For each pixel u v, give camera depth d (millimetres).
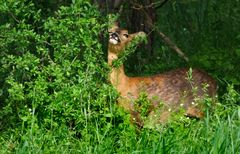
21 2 13508
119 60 13852
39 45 14070
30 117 12852
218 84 15695
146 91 14469
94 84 13227
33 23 14195
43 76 13266
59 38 13469
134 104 13898
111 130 13031
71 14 13492
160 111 13492
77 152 12242
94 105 13141
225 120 12656
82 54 14031
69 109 12977
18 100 13141
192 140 12102
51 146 12359
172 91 14672
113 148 12430
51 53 14688
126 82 14180
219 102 13984
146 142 12148
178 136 12281
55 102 13000
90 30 13445
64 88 13047
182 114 13367
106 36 15172
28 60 13219
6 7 13383
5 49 13664
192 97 14719
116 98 13664
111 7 16125
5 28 13570
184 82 14828
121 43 14023
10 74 13688
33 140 12188
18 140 12805
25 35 13422
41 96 13016
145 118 13320
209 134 12211
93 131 12820
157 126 12625
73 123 13172
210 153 11586
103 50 15180
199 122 12820
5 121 13383
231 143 11578
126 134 12875
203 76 15039
